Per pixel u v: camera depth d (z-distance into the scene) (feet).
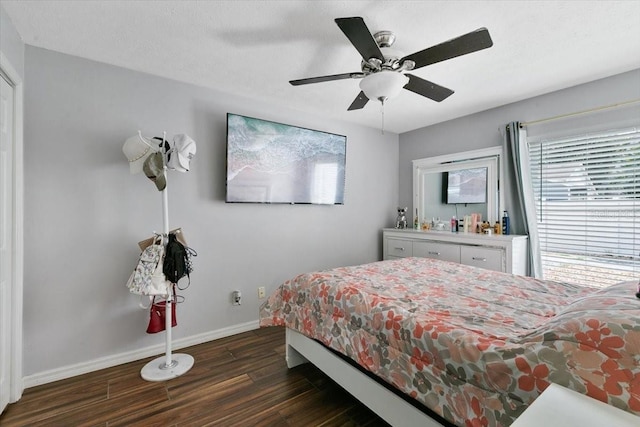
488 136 10.59
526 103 9.54
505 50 6.60
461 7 5.21
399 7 5.21
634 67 7.42
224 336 9.00
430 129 12.56
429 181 12.73
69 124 6.79
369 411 5.63
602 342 2.84
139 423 5.28
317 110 10.55
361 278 6.72
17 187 5.96
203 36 6.12
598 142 8.20
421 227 12.92
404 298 5.48
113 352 7.34
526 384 3.07
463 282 6.55
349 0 5.03
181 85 8.22
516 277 6.88
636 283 4.06
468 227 10.89
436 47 4.92
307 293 6.40
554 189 9.09
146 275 6.63
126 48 6.56
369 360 4.81
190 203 8.42
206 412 5.58
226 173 8.75
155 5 5.17
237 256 9.29
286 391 6.23
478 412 3.41
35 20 5.56
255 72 7.70
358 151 12.41
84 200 6.98
